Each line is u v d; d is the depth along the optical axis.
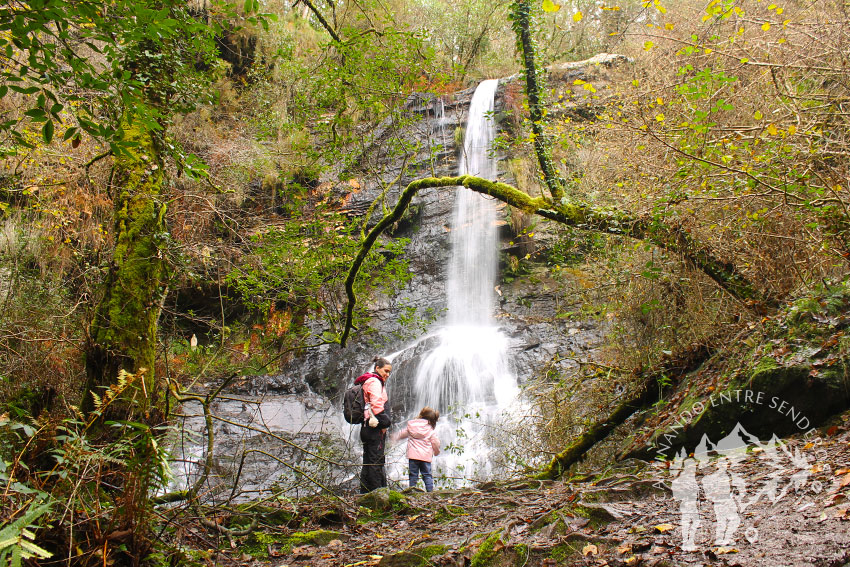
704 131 5.06
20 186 7.16
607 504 3.23
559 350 11.31
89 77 2.81
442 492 5.38
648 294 6.52
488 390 11.04
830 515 2.42
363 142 8.09
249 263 7.24
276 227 7.78
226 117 13.12
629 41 11.88
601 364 7.37
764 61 5.94
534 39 6.72
